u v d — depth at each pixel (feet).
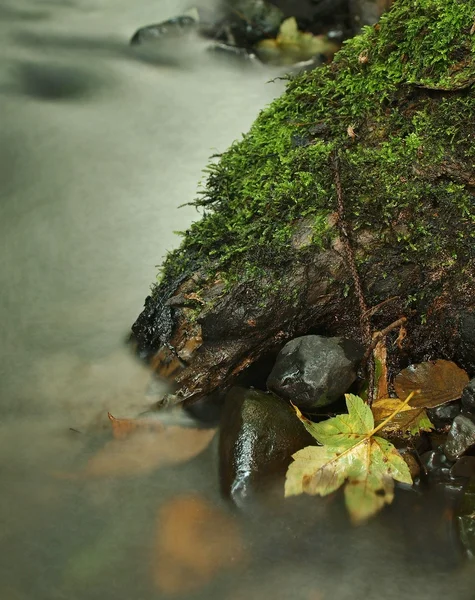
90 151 20.15
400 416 9.73
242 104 23.13
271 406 9.58
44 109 22.91
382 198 10.37
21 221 16.53
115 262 14.82
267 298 10.51
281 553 8.18
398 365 10.73
